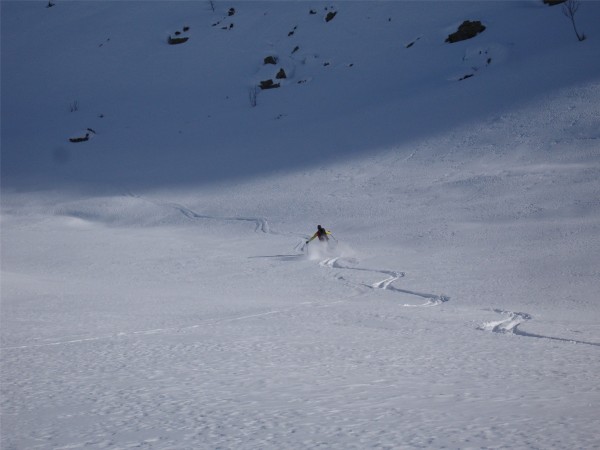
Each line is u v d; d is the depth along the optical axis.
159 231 46.31
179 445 4.09
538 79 65.75
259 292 20.31
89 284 23.55
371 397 5.50
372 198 46.62
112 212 55.94
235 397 5.61
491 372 6.88
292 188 54.19
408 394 5.62
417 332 10.80
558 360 7.78
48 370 7.38
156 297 18.70
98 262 31.98
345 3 118.88
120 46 123.06
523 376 6.63
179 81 106.31
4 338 10.41
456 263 25.52
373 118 70.94
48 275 27.78
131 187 64.69
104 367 7.51
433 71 84.88
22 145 86.94
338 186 52.09
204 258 31.80
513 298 17.58
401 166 54.16
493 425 4.36
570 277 20.89
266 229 42.75
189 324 12.20
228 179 61.94
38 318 13.64
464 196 42.38
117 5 142.62
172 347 9.06
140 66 114.50
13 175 74.44
